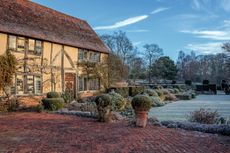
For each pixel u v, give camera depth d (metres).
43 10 23.64
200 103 24.20
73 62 23.64
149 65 60.97
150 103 10.78
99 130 10.09
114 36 51.47
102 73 27.64
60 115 14.53
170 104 23.20
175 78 62.72
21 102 17.86
